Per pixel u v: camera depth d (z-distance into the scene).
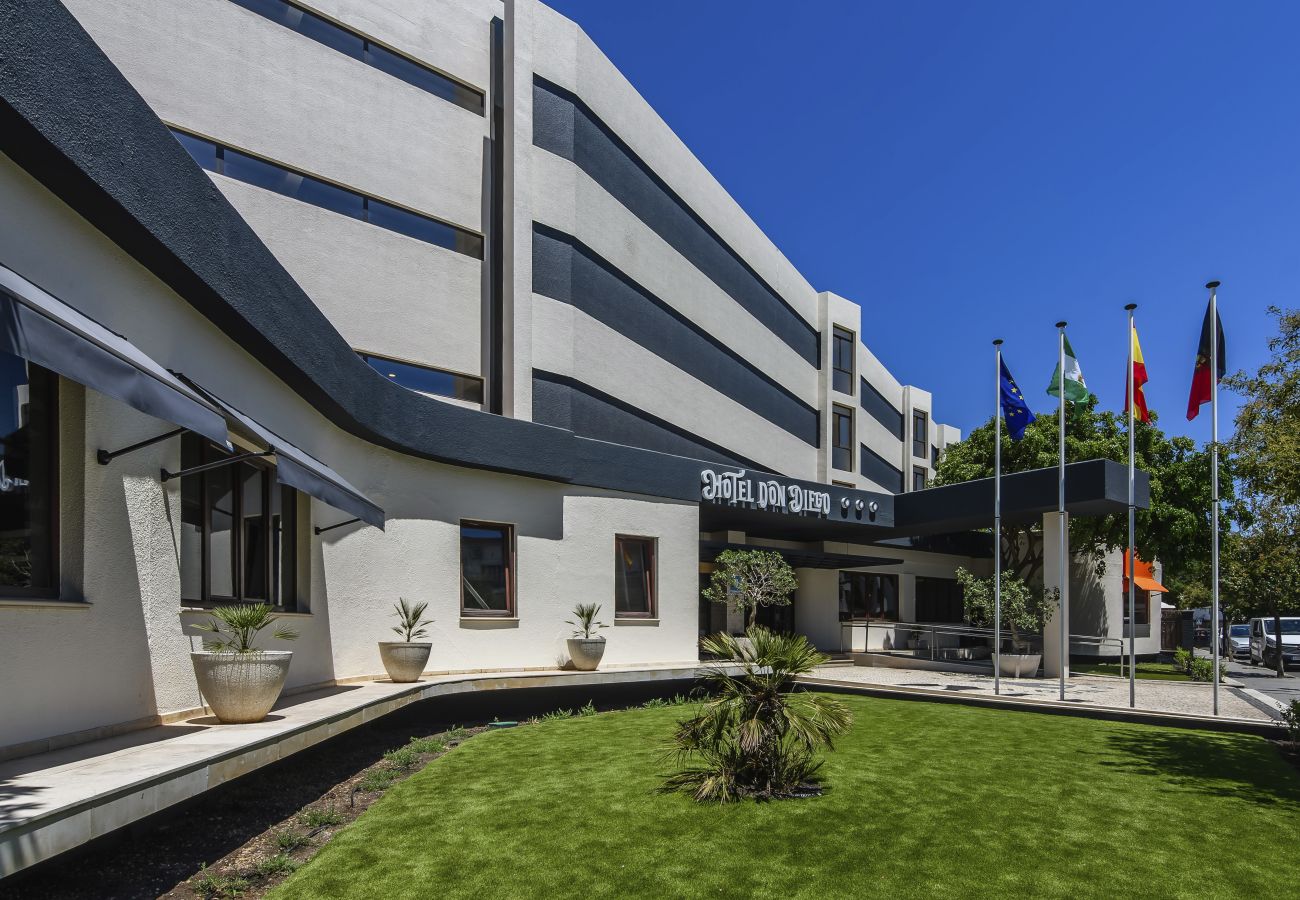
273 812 8.58
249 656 8.11
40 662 6.41
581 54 21.08
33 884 6.09
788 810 8.73
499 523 16.81
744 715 9.40
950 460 34.88
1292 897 6.42
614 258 22.16
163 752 6.48
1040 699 17.73
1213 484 16.28
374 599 14.03
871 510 26.92
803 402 34.88
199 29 15.78
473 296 19.38
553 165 20.03
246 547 10.48
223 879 6.54
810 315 35.91
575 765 11.01
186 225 7.98
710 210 27.70
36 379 6.73
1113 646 34.84
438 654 15.26
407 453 14.96
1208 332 16.30
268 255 9.94
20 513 6.48
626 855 7.28
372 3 18.27
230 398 9.78
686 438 25.69
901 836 7.84
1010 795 9.46
